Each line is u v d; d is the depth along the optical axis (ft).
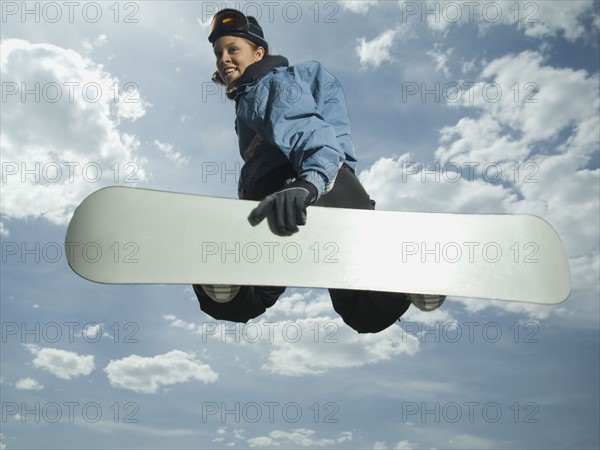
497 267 6.74
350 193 7.07
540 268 6.84
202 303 7.04
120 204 6.27
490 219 6.92
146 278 6.10
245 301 7.05
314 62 7.24
